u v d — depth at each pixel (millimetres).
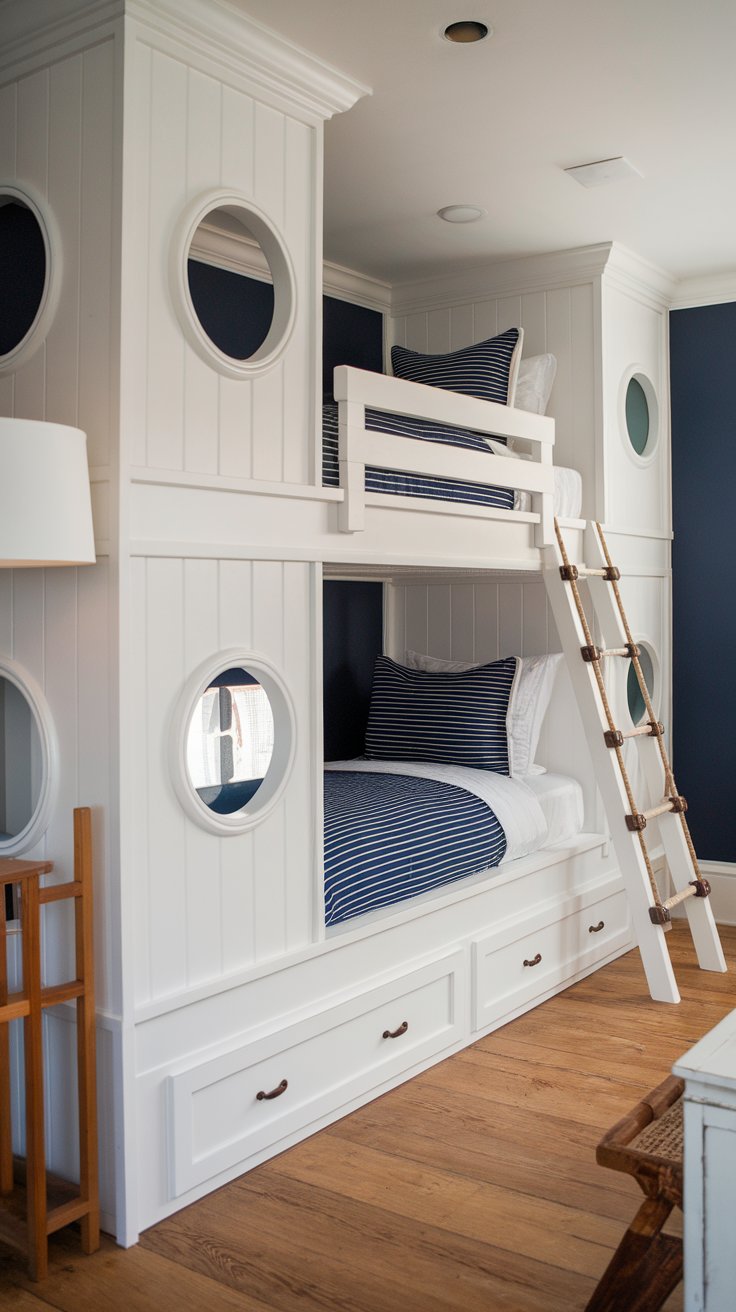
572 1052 3297
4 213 2758
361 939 2926
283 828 2707
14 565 2301
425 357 4152
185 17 2373
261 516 2635
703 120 3102
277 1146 2658
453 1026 3289
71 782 2400
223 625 2541
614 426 4422
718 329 4773
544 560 3873
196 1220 2375
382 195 3648
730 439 4777
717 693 4852
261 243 2705
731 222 3969
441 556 3305
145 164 2350
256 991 2611
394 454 3051
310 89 2723
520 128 3139
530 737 4184
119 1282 2156
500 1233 2324
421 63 2736
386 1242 2289
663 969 3717
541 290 4418
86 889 2270
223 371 2525
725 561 4816
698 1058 1509
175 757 2406
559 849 4008
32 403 2475
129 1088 2293
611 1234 2318
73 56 2385
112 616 2305
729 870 4793
